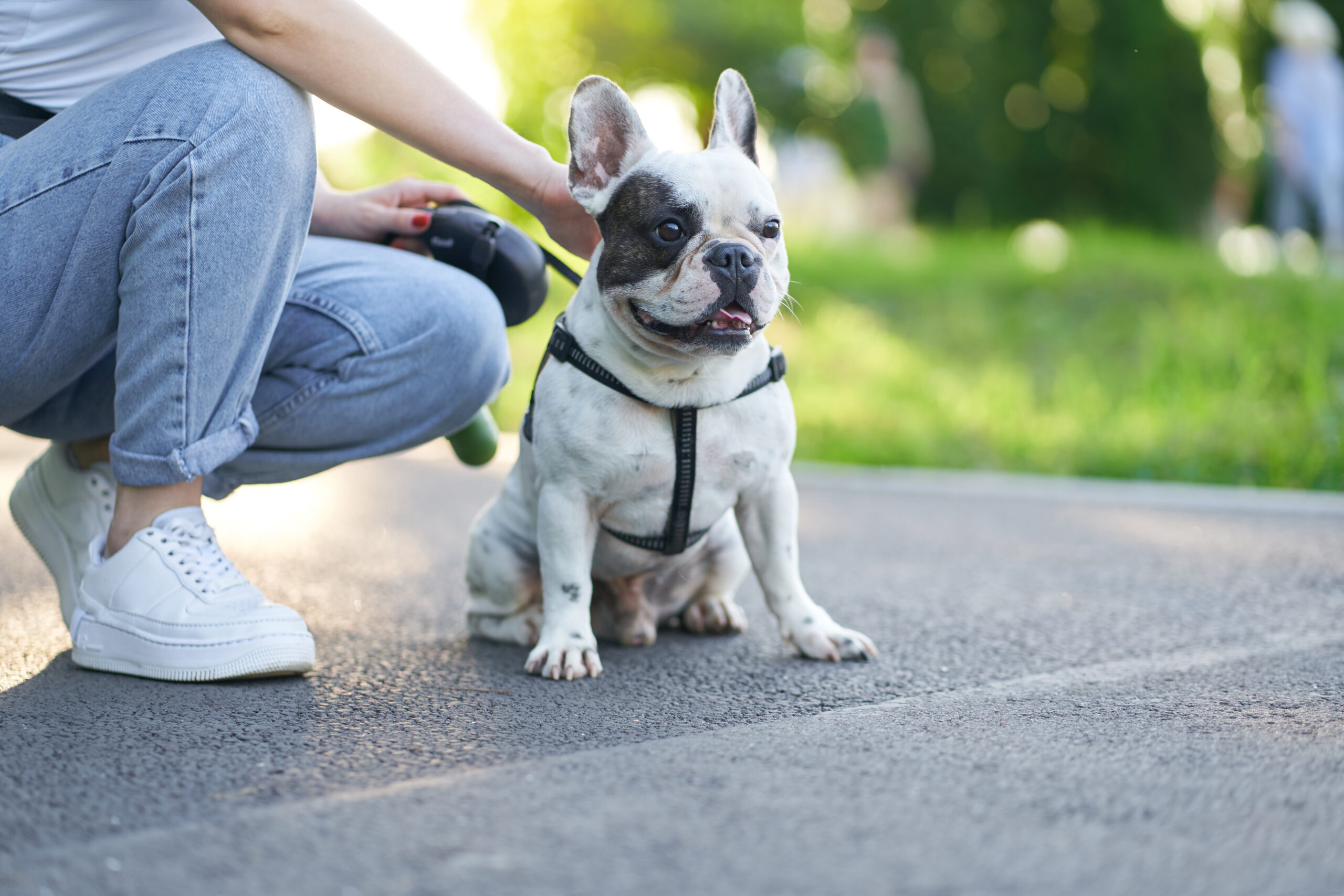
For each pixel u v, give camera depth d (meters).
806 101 12.62
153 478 1.95
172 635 1.94
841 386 6.78
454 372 2.30
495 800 1.41
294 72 1.93
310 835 1.30
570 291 9.15
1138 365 6.64
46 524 2.22
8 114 2.05
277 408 2.19
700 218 2.05
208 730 1.70
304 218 2.01
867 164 12.60
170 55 1.93
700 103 13.13
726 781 1.47
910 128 12.96
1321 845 1.26
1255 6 14.20
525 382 7.45
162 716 1.76
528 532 2.34
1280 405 5.65
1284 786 1.45
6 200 1.86
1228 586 2.93
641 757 1.58
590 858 1.23
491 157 2.07
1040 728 1.71
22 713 1.77
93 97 1.91
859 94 12.60
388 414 2.28
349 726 1.74
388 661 2.18
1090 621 2.54
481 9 12.55
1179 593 2.85
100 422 2.18
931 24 14.25
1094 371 6.60
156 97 1.86
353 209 2.45
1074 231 10.14
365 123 2.04
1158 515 4.19
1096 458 5.33
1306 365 5.91
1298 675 2.04
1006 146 14.59
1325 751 1.59
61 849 1.27
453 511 4.16
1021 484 5.02
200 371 1.92
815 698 1.93
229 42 1.93
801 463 5.72
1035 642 2.34
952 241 10.34
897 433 5.96
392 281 2.23
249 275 1.92
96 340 1.99
